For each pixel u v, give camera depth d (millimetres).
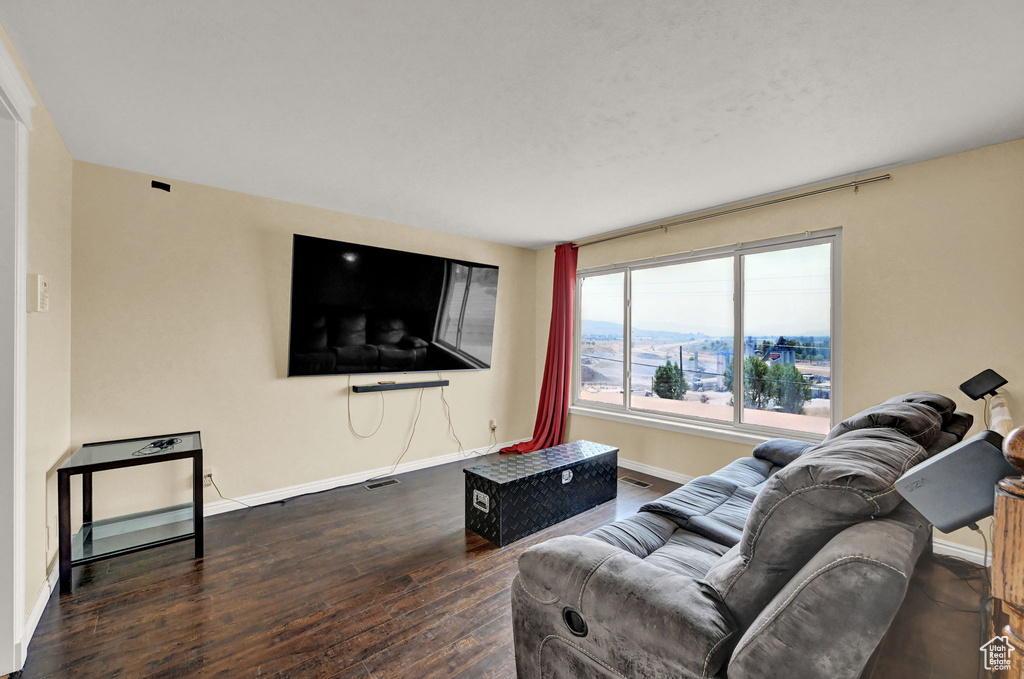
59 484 2127
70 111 2098
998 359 2375
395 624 1937
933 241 2582
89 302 2688
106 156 2613
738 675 917
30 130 1813
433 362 4242
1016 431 641
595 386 4754
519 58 1718
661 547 1880
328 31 1567
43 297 1932
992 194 2400
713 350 3762
